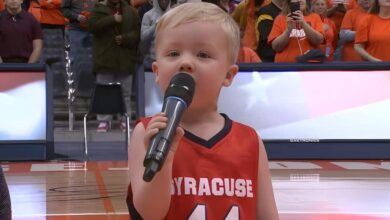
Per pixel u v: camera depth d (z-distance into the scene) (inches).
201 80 70.0
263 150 74.9
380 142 346.6
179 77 66.1
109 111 360.8
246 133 74.1
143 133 70.4
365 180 276.4
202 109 72.7
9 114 341.1
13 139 340.2
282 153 345.4
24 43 383.6
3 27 381.4
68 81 452.1
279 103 347.6
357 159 347.3
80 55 449.1
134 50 392.5
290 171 303.6
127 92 395.5
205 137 72.1
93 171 303.9
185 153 70.5
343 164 330.3
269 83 348.2
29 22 384.8
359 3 398.9
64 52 465.4
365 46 367.6
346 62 349.7
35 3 463.2
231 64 73.2
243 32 397.4
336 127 347.9
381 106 348.2
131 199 70.8
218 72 70.9
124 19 386.6
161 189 63.7
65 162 337.7
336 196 236.8
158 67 71.4
